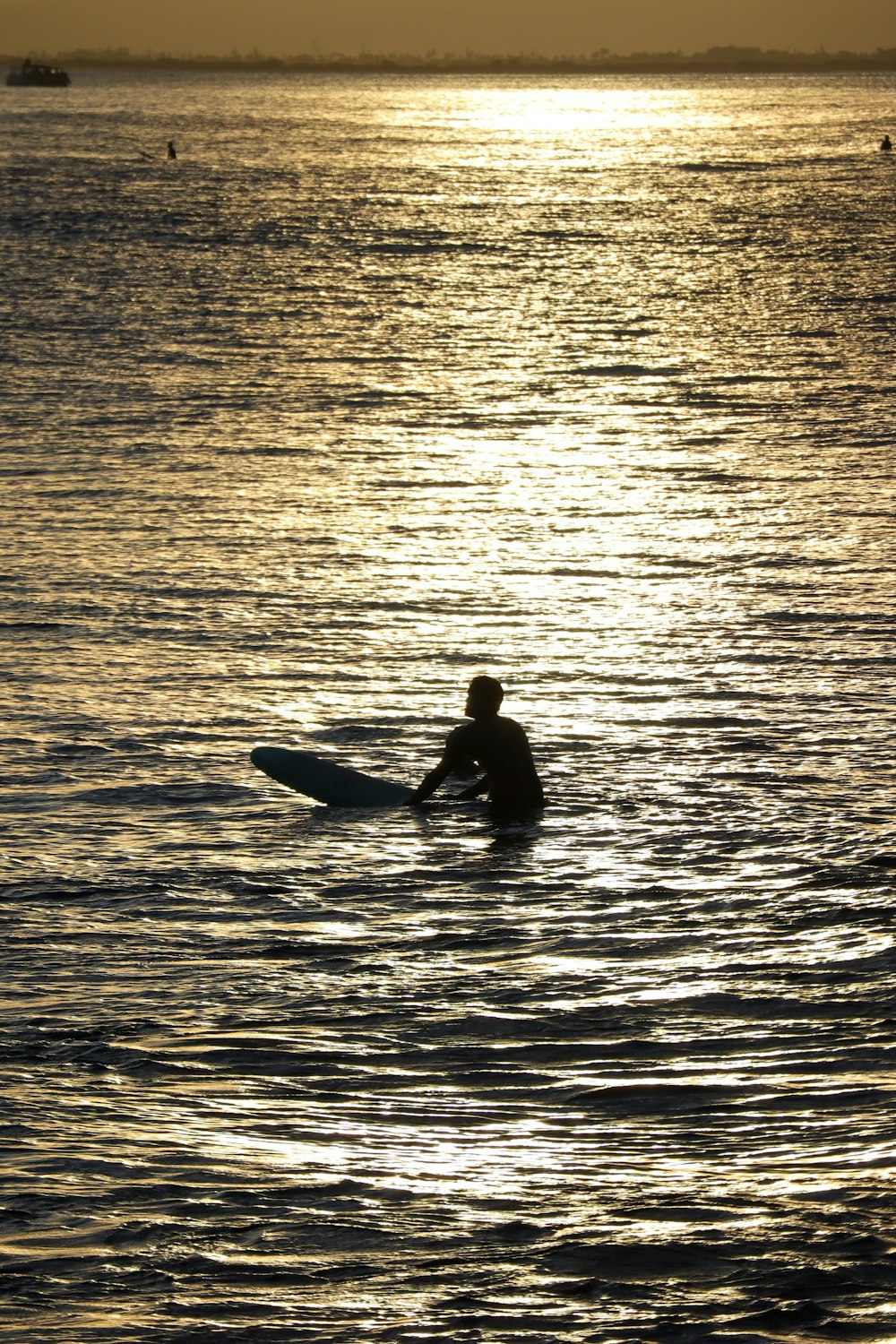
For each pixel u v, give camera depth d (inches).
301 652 2122.3
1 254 7815.0
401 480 3277.6
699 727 1803.6
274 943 1182.3
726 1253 627.2
